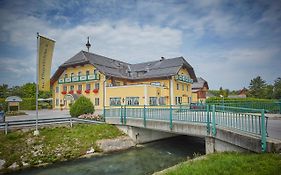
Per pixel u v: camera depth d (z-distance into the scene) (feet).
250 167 21.22
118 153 49.62
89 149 49.39
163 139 66.90
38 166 40.19
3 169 37.96
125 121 59.88
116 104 104.17
